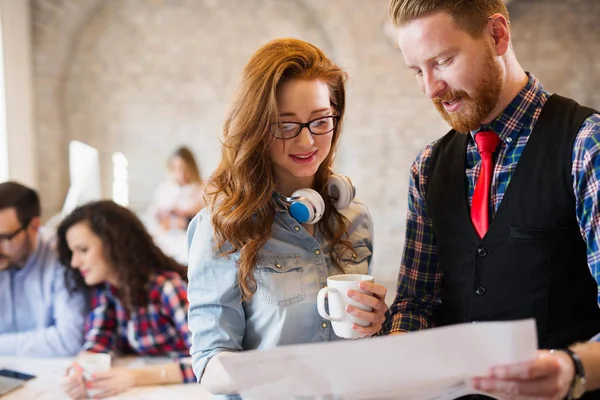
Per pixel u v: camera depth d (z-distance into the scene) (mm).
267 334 1303
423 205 1510
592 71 5770
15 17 5133
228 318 1299
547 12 5719
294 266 1327
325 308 1298
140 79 5785
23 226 2445
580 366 989
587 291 1263
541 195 1265
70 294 2373
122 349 2369
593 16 5719
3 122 4934
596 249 1180
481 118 1291
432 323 1496
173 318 2230
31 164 5434
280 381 960
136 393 1968
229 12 5777
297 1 5738
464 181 1407
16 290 2520
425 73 1278
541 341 1268
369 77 5715
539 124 1299
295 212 1323
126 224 2260
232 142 1304
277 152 1304
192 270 1333
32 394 1974
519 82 1327
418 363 917
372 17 5648
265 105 1264
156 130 5840
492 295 1312
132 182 5848
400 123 5773
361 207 1488
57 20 5504
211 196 1359
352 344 909
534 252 1267
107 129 5797
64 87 5715
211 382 1214
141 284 2250
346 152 5812
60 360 2332
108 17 5703
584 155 1209
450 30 1224
